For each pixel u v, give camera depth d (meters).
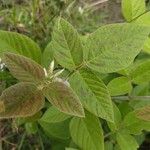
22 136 0.33
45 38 0.36
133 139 0.26
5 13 0.37
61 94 0.17
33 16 0.37
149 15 0.24
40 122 0.28
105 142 0.29
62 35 0.19
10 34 0.22
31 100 0.17
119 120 0.26
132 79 0.25
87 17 0.42
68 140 0.31
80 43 0.19
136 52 0.19
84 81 0.19
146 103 0.29
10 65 0.18
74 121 0.23
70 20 0.39
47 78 0.18
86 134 0.23
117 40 0.19
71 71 0.20
